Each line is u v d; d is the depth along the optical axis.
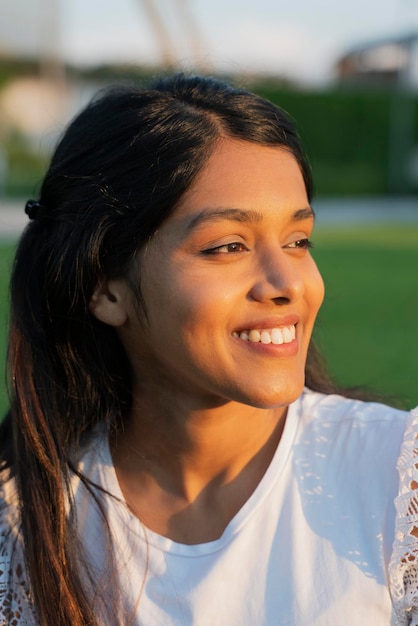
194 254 1.48
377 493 1.54
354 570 1.49
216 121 1.52
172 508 1.66
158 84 1.66
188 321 1.47
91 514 1.69
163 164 1.50
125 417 1.72
